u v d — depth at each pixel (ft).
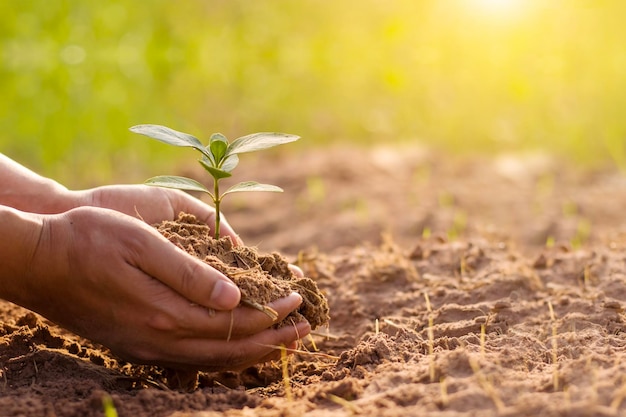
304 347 2.97
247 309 2.56
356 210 4.87
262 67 9.02
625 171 5.98
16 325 2.99
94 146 6.28
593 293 3.12
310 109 7.77
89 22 9.59
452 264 3.41
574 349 2.69
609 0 9.42
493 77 8.41
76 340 2.98
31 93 7.43
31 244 2.51
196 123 7.19
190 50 9.37
